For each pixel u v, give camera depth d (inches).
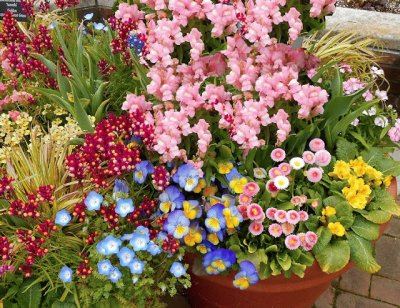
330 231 65.5
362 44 115.7
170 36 69.4
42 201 61.9
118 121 65.9
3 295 63.6
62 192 70.5
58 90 89.3
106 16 147.0
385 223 69.6
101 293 60.6
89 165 61.5
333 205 68.6
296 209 68.2
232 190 69.6
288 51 72.8
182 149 68.1
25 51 86.7
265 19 68.2
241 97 71.1
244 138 66.0
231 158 70.5
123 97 88.3
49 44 91.9
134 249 60.1
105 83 83.0
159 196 67.1
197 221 68.6
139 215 68.1
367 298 96.3
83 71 91.7
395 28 123.6
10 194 65.7
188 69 71.4
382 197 70.6
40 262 62.7
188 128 65.4
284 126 66.5
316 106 67.4
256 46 71.4
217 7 68.6
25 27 109.3
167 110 69.9
